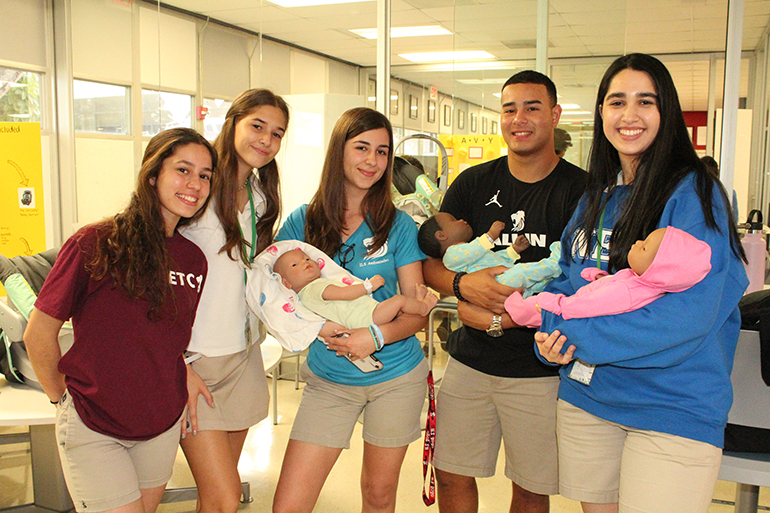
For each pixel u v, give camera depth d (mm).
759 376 1639
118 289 1507
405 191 2832
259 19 4535
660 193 1412
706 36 5691
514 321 1664
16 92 4590
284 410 4039
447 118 3613
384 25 3268
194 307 1677
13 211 3832
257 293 1799
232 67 4574
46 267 2758
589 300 1415
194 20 4508
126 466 1535
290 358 4699
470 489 2109
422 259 1961
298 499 1795
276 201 1981
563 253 1729
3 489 2916
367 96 5973
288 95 4250
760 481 1564
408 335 1819
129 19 4609
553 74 3322
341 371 1823
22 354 2352
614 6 3135
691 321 1299
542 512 2010
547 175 1959
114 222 1538
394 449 1820
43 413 2102
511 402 1922
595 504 1562
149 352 1543
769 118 4777
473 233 2090
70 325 2264
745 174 3893
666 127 1414
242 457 3320
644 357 1373
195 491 2678
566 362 1497
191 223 1761
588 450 1545
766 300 1724
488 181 2072
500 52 3371
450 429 2055
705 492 1347
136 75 4664
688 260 1280
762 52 5047
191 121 4602
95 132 4816
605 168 1607
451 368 2090
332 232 1883
